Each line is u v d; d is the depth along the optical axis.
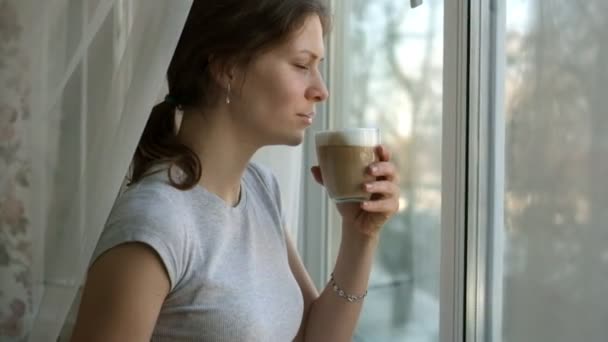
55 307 0.90
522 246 0.96
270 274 0.95
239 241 0.92
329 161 0.95
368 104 1.44
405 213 1.31
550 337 0.92
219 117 0.90
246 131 0.91
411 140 1.28
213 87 0.89
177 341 0.82
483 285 1.03
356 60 1.48
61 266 0.90
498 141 1.00
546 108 0.91
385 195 0.98
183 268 0.81
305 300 1.15
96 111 0.89
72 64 0.89
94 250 0.80
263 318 0.87
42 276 0.92
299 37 0.88
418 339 1.27
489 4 1.01
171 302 0.82
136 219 0.77
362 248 1.08
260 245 0.96
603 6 0.83
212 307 0.82
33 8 0.89
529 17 0.94
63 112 0.90
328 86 1.50
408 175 1.30
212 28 0.87
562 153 0.89
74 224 0.90
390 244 1.36
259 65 0.87
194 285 0.82
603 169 0.84
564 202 0.89
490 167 1.02
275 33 0.85
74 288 0.90
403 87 1.30
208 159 0.90
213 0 0.87
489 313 1.03
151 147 0.89
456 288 1.06
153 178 0.85
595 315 0.86
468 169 1.03
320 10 0.91
